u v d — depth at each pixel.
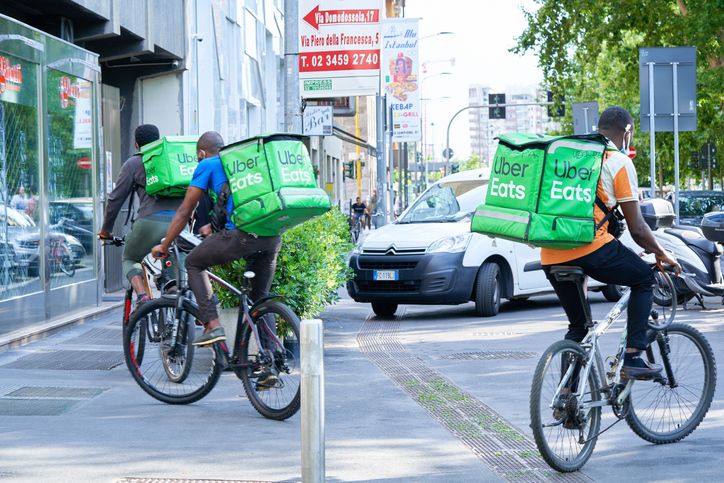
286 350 10.65
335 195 75.88
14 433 10.05
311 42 28.41
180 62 28.23
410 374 13.82
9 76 16.64
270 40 46.66
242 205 10.41
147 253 12.94
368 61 28.19
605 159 8.77
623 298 9.26
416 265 20.50
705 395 9.87
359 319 21.42
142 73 28.09
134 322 11.83
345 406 11.60
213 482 8.27
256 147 10.41
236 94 36.78
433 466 8.88
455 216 21.88
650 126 26.86
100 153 21.16
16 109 16.88
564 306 9.27
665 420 9.68
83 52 20.22
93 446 9.51
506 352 15.80
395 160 86.44
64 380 13.05
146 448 9.45
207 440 9.78
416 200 22.73
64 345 16.19
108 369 13.92
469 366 14.48
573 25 44.34
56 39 18.70
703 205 36.84
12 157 16.62
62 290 18.67
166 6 26.62
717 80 40.78
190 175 12.66
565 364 8.75
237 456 9.15
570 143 8.46
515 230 8.45
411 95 40.78
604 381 9.02
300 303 14.55
